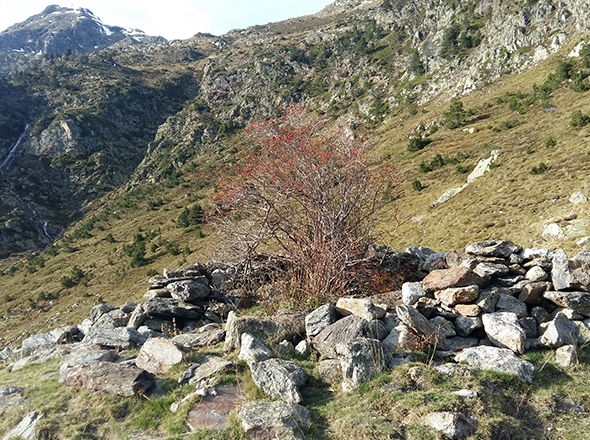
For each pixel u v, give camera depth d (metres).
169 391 4.88
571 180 31.23
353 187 7.89
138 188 109.06
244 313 7.87
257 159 8.43
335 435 3.67
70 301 46.88
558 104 54.56
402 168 54.88
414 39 125.88
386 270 8.04
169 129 145.62
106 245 69.19
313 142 8.12
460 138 59.59
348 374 4.37
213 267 9.36
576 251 20.67
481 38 101.56
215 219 8.88
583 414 3.83
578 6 78.94
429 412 3.67
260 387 4.41
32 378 6.11
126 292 43.03
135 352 6.41
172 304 7.89
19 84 162.25
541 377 4.39
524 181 35.09
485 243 7.19
